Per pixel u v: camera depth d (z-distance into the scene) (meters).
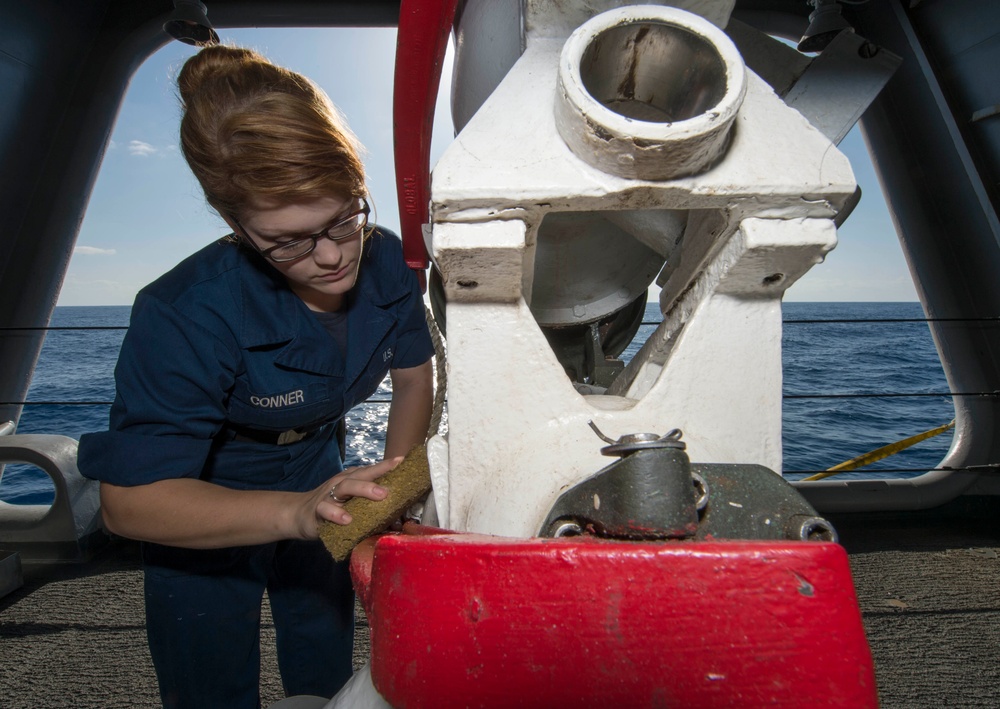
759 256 0.63
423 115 0.77
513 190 0.59
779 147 0.61
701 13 0.70
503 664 0.40
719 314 0.69
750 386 0.69
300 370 1.14
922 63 3.47
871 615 2.20
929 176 3.48
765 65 0.91
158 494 0.93
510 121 0.62
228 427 1.22
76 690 1.83
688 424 0.68
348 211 0.87
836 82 0.83
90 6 3.40
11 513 2.76
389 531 0.86
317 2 3.50
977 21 3.29
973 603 2.27
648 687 0.39
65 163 3.41
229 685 1.34
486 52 0.91
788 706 0.38
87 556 2.74
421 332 1.35
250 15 3.50
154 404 0.95
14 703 1.77
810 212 0.62
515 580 0.40
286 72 0.83
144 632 2.14
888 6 3.59
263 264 1.07
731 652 0.39
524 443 0.67
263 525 0.89
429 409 1.43
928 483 3.12
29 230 3.34
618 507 0.45
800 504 0.49
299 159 0.75
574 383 1.10
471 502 0.67
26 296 3.30
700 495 0.48
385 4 3.51
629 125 0.54
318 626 1.44
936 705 1.71
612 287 1.10
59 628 2.17
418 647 0.42
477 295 0.68
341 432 1.51
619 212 0.92
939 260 3.44
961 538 2.88
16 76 3.09
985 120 3.33
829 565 0.39
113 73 3.49
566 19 0.68
